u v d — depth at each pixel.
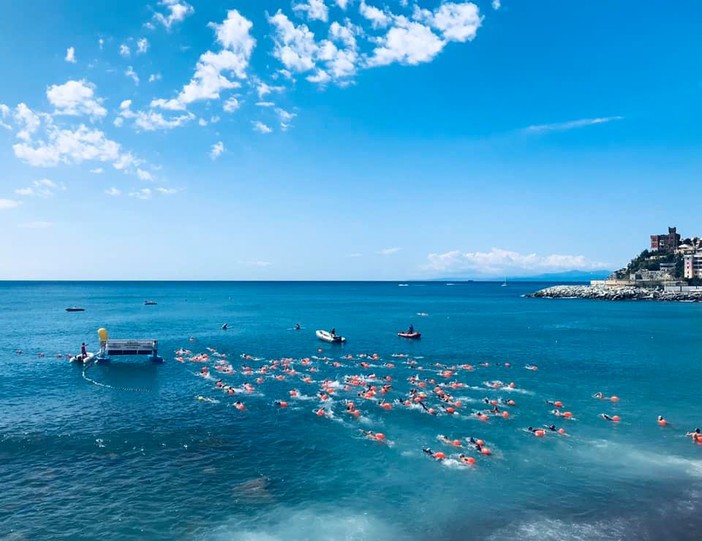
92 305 199.38
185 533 25.89
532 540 25.55
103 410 46.66
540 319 136.12
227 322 128.38
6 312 161.62
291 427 42.03
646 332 105.12
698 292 198.50
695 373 64.00
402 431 41.16
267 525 26.70
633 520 27.53
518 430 41.56
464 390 54.81
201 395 52.31
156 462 34.62
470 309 177.50
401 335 98.00
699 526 26.98
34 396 51.84
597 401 50.44
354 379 58.78
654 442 39.00
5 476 32.16
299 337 98.00
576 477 32.78
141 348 70.62
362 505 28.92
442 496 30.08
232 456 35.78
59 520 26.98
